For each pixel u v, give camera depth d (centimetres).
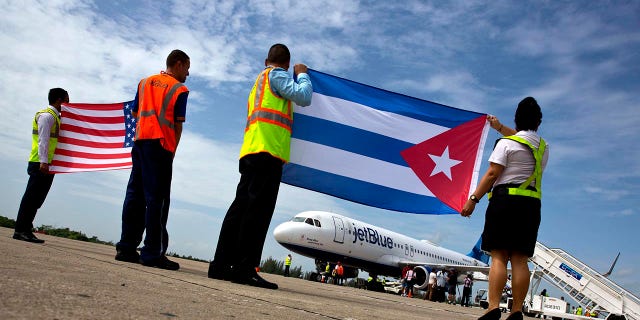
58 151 760
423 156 629
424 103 644
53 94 671
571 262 2272
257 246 472
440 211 615
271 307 279
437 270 2956
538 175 331
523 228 318
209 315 205
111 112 791
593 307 2214
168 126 517
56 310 158
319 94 627
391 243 3139
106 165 773
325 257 2752
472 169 630
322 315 279
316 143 612
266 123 472
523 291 321
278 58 493
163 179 519
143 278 333
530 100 351
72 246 795
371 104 635
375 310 416
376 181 617
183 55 553
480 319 321
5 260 296
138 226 541
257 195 468
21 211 650
